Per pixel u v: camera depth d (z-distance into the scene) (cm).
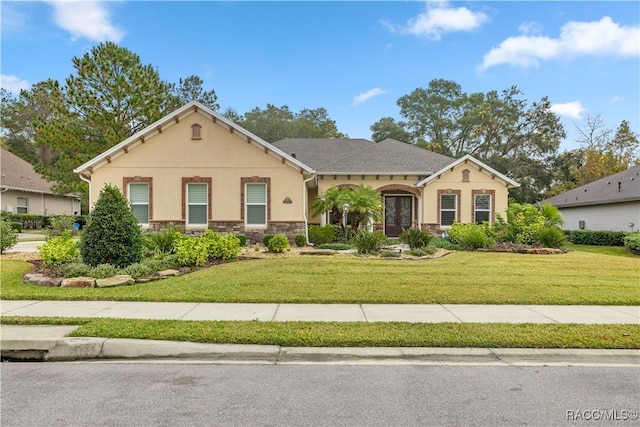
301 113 5469
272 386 381
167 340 483
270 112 5228
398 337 495
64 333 501
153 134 1566
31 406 339
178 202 1564
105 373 416
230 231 1566
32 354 465
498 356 461
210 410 331
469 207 1839
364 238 1298
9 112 4278
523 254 1326
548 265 1073
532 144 3853
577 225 2486
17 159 3228
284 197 1567
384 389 374
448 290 768
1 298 700
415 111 4881
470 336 498
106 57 1958
